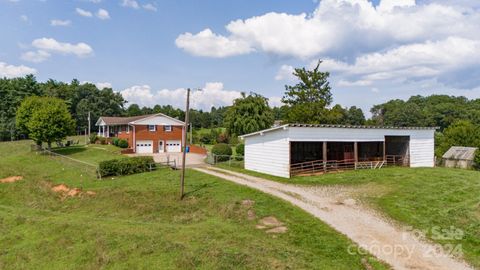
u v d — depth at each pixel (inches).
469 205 674.2
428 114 4018.2
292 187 856.9
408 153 1247.5
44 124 1731.1
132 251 501.4
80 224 669.3
